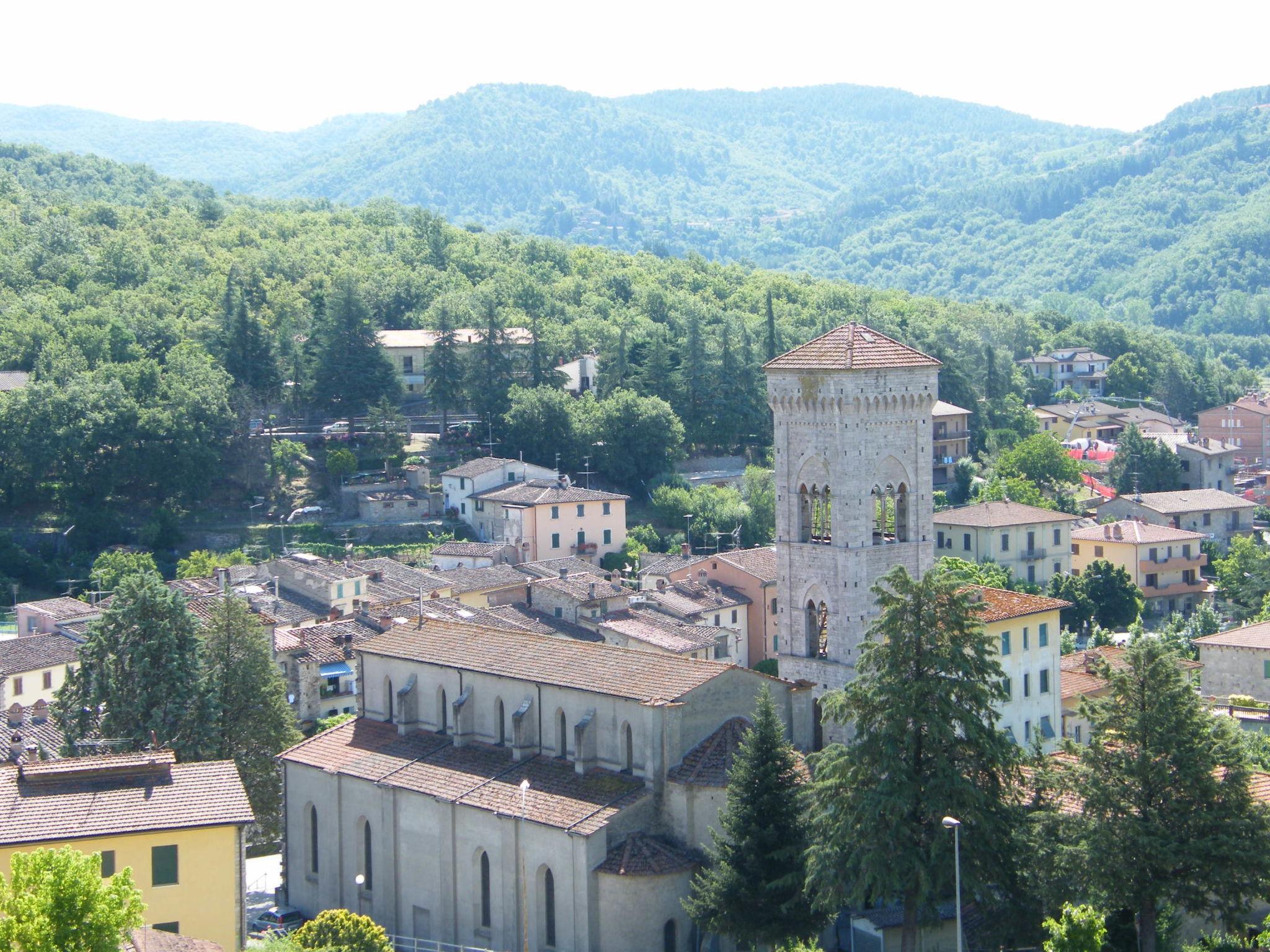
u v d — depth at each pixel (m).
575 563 188.50
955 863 77.88
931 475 101.00
